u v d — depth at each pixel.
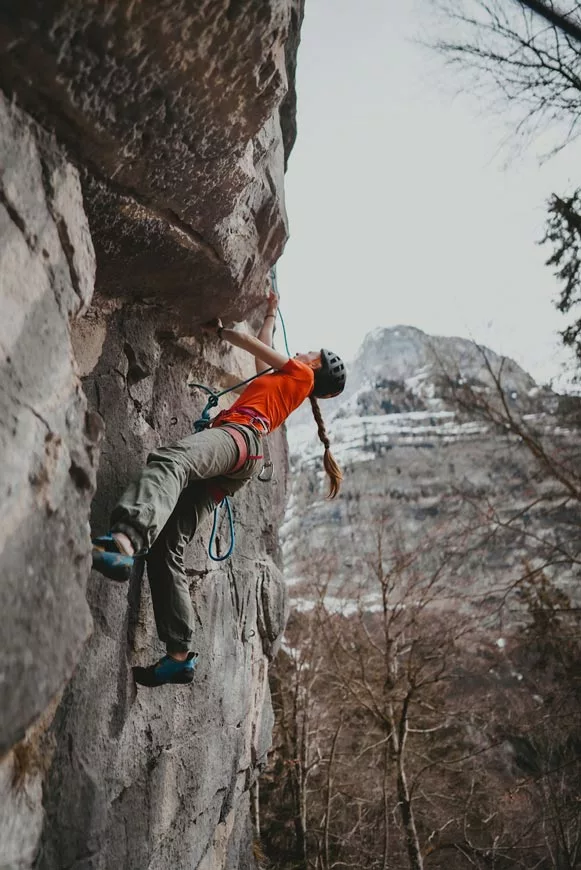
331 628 15.52
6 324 1.72
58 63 1.87
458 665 15.52
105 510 2.99
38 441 1.78
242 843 5.16
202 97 2.28
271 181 3.64
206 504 2.94
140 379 3.46
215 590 4.14
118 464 3.14
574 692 12.14
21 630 1.63
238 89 2.32
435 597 14.58
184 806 3.53
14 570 1.62
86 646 2.66
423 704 14.12
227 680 4.22
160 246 2.99
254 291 3.91
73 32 1.83
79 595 1.89
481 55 6.00
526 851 14.47
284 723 15.50
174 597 2.74
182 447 2.67
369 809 15.40
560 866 13.73
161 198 2.68
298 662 15.53
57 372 1.92
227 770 4.26
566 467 12.64
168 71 2.11
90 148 2.22
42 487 1.77
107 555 2.19
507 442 13.59
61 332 1.98
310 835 15.23
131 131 2.25
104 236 2.78
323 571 20.81
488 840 15.06
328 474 3.56
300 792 13.97
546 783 13.40
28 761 2.03
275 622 5.38
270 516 5.46
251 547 4.94
